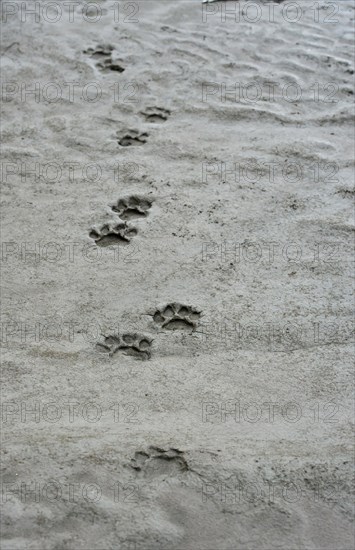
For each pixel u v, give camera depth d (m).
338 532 3.37
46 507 3.43
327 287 4.66
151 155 5.74
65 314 4.45
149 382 4.05
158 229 5.07
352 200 5.35
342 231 5.08
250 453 3.69
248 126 6.09
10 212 5.18
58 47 7.02
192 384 4.05
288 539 3.33
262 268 4.79
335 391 4.03
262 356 4.21
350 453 3.71
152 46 7.10
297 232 5.07
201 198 5.34
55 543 3.29
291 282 4.69
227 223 5.13
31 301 4.53
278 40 7.29
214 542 3.31
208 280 4.70
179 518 3.40
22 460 3.63
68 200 5.29
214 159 5.70
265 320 4.43
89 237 5.02
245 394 4.00
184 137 5.93
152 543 3.30
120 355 4.23
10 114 6.14
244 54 7.04
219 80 6.64
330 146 5.89
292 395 4.00
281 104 6.36
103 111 6.21
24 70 6.68
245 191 5.40
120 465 3.63
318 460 3.67
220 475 3.59
